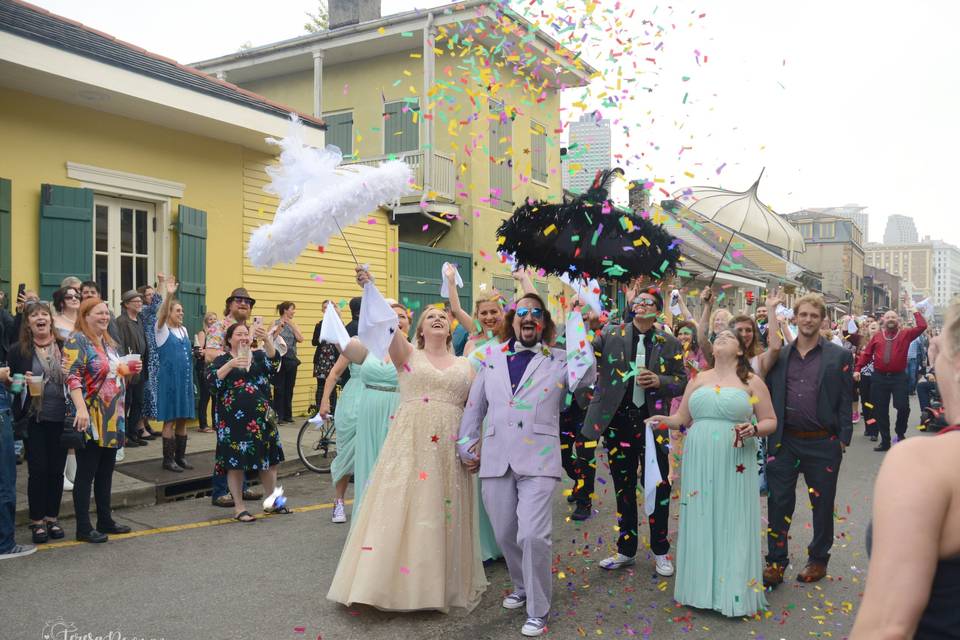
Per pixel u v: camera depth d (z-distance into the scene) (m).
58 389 5.40
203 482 7.32
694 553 4.29
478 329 5.62
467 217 15.45
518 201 16.44
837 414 4.73
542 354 4.27
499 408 4.18
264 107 10.38
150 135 9.80
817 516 4.82
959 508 1.22
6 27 7.45
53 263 8.61
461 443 4.32
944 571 1.23
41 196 8.54
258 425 6.16
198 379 9.83
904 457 1.29
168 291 7.66
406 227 16.11
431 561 4.10
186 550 5.31
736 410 4.27
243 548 5.38
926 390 11.84
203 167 10.52
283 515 6.37
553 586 4.69
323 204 3.73
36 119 8.56
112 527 5.70
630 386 4.98
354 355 5.16
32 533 5.48
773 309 5.02
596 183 5.21
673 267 5.67
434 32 14.05
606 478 7.87
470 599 4.35
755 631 3.99
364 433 5.22
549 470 4.07
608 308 5.90
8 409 5.10
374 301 4.24
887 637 1.18
